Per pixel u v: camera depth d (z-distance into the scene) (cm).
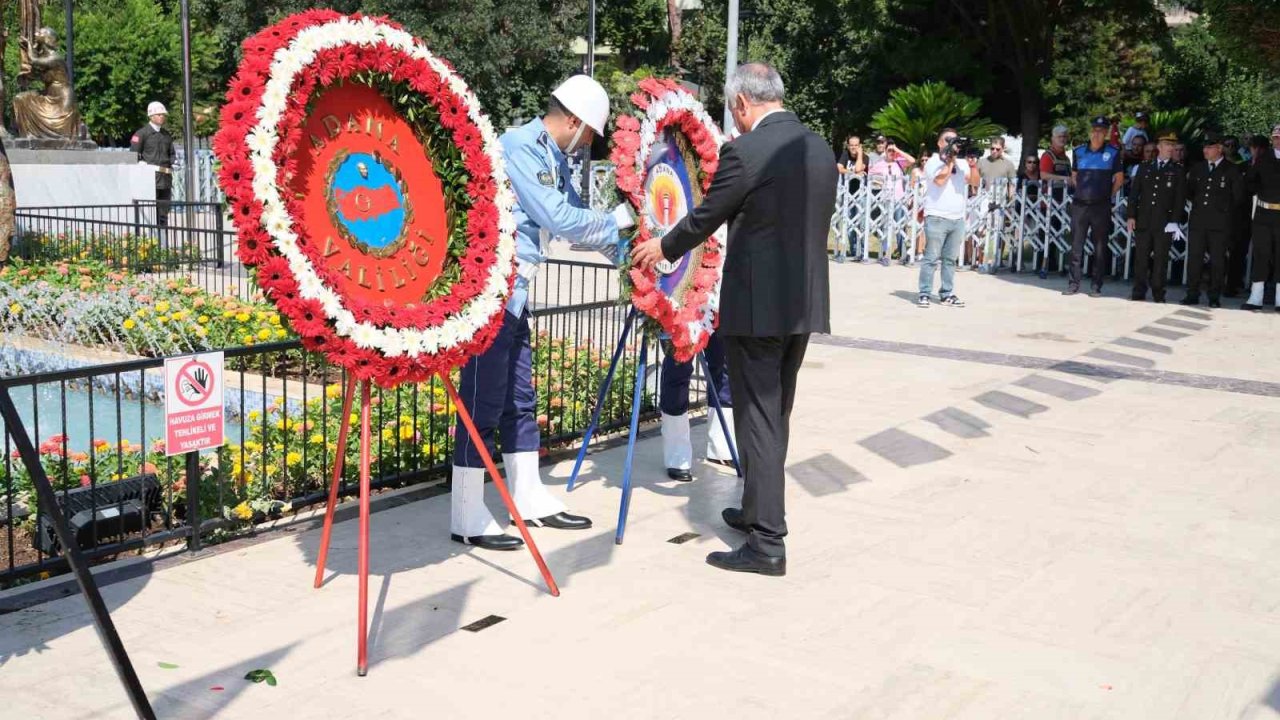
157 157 2086
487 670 435
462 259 493
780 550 543
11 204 1382
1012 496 668
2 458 637
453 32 3081
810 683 429
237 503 597
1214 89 3806
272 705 404
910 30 3244
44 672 424
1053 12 3036
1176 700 423
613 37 4462
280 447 662
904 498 661
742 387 540
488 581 526
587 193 2188
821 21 3688
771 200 522
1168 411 891
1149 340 1214
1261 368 1073
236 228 424
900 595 517
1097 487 688
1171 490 685
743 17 4125
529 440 605
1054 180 1761
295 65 434
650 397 865
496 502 647
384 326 454
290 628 468
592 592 514
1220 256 1457
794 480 695
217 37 3278
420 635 465
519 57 3353
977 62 3145
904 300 1497
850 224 1936
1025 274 1795
